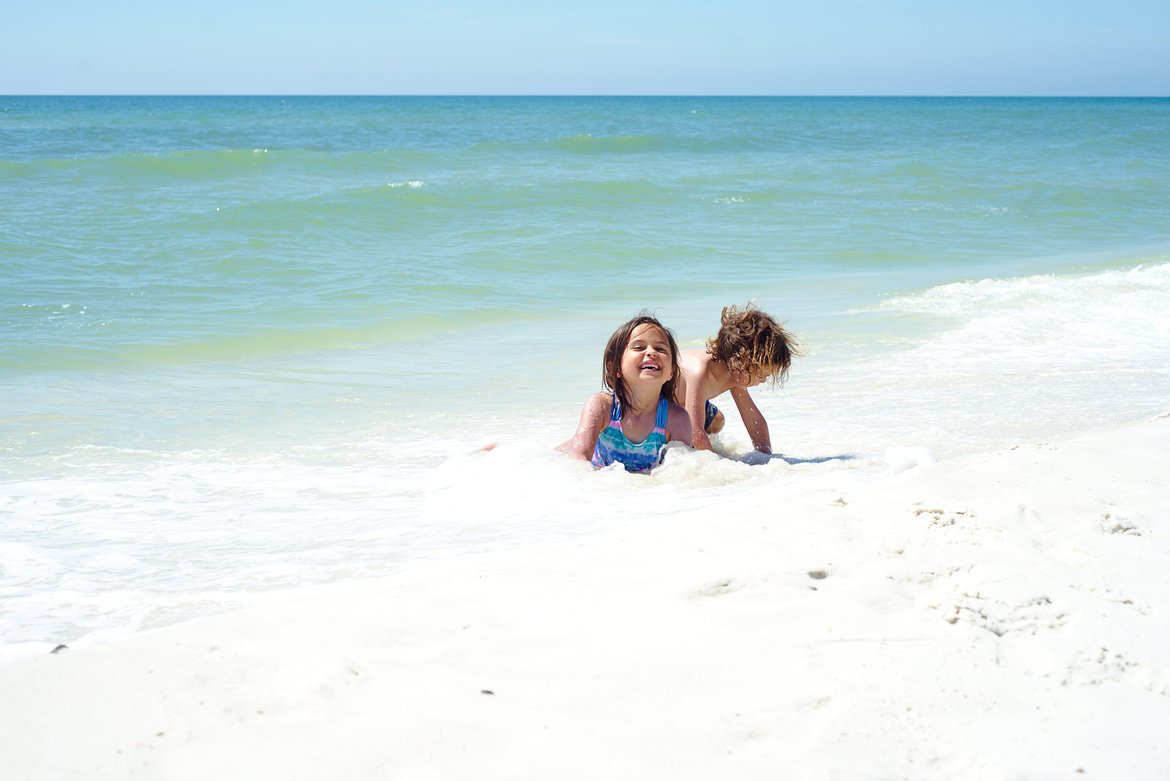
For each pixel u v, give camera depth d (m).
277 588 3.34
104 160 25.19
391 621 2.73
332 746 2.05
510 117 72.44
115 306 10.09
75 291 10.71
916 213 19.70
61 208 16.59
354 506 4.50
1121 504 3.78
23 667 2.42
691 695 2.27
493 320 10.16
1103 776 1.95
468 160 31.11
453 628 2.68
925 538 3.38
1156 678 2.36
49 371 7.68
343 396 7.01
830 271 13.51
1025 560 3.14
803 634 2.60
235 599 3.22
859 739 2.08
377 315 10.09
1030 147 41.16
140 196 19.12
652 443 5.18
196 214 16.00
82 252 12.91
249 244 14.00
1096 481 4.09
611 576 3.07
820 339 8.73
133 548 3.89
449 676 2.37
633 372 5.09
